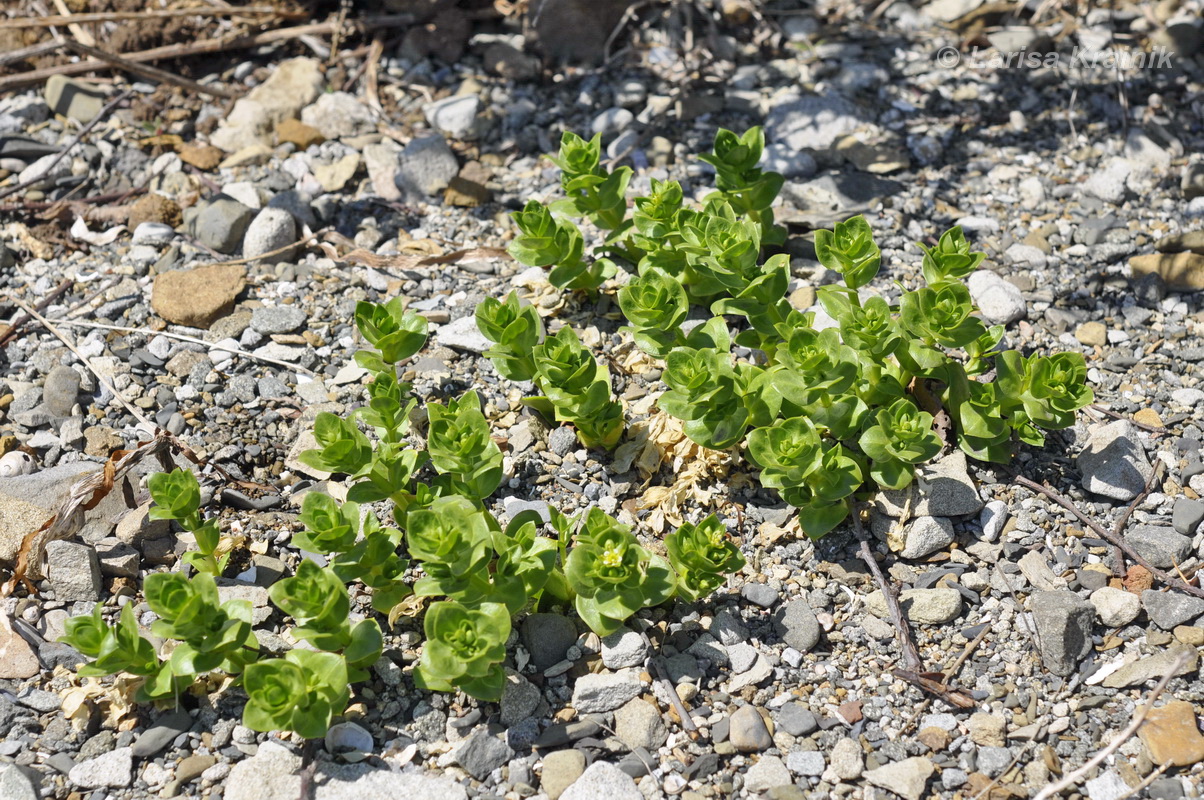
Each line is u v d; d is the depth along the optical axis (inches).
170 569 32.9
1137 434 34.1
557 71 42.3
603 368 33.8
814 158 39.8
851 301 34.0
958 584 32.5
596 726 31.0
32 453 34.2
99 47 41.6
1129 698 31.3
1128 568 32.6
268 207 38.0
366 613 32.3
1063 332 36.0
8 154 39.6
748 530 33.2
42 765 30.6
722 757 30.8
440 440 31.5
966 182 39.2
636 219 35.3
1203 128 40.1
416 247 37.8
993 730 30.9
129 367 35.5
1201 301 36.4
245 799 30.1
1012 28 42.8
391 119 40.8
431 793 30.2
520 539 31.5
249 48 42.3
